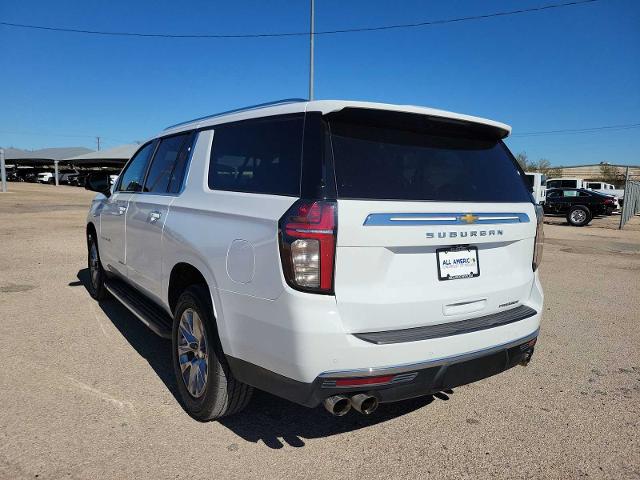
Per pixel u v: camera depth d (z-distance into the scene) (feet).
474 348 9.36
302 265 8.14
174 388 12.50
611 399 12.70
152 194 13.76
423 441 10.50
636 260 36.78
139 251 14.01
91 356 14.38
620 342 17.19
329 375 8.16
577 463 9.87
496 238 10.12
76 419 10.85
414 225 8.82
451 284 9.47
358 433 10.73
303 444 10.21
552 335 17.81
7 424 10.55
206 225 10.35
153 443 10.03
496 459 9.93
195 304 10.51
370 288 8.50
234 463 9.46
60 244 35.37
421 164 9.62
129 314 18.38
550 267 32.48
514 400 12.52
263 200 9.18
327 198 8.26
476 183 10.33
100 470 9.11
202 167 11.61
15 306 19.17
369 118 9.23
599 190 122.01
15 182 204.64
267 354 8.68
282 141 9.45
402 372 8.46
